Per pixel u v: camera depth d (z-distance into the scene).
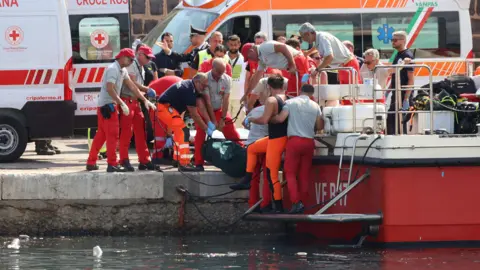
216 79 35.75
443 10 47.81
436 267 28.08
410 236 30.56
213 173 35.53
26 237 34.31
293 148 32.50
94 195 34.84
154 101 36.66
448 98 32.59
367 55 35.91
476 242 30.80
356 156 31.66
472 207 30.53
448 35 47.84
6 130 39.59
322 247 31.97
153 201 35.38
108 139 35.16
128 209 35.22
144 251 31.73
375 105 31.22
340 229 33.19
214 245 32.97
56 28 39.88
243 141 36.34
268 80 32.97
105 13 46.34
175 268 28.83
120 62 34.88
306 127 32.59
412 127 33.03
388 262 28.83
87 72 46.06
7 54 39.62
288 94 35.44
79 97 45.94
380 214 30.48
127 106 35.25
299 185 33.25
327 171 32.81
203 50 41.03
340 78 34.72
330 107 32.88
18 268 28.92
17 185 34.72
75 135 53.75
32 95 39.72
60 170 36.41
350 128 32.28
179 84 35.56
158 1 55.88
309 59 36.78
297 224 35.41
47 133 39.88
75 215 35.03
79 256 30.83
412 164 30.17
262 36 37.75
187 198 35.53
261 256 30.56
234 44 41.19
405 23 47.50
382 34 47.25
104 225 35.16
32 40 39.72
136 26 55.69
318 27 46.59
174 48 45.56
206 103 35.62
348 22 46.97
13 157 39.59
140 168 36.31
